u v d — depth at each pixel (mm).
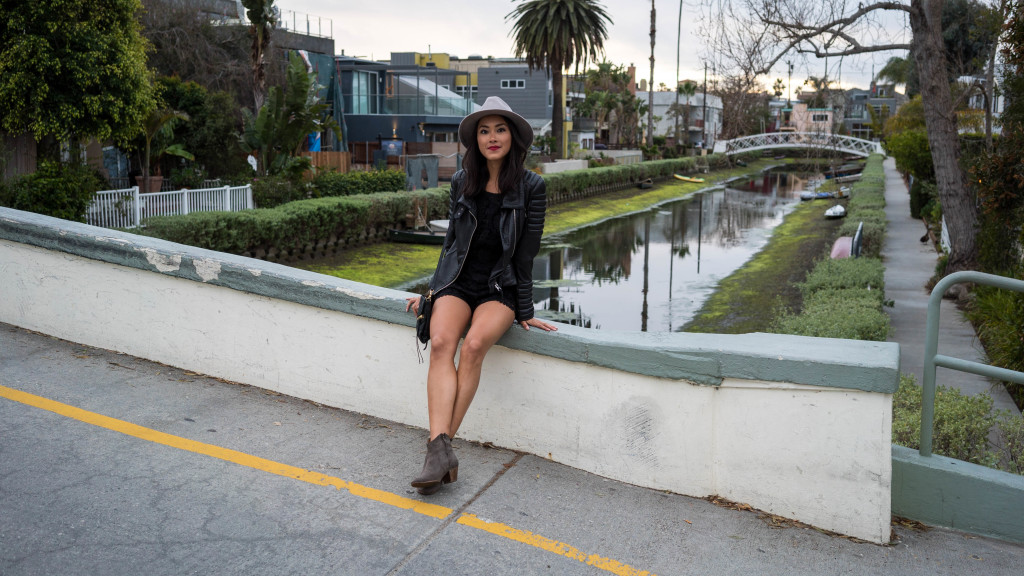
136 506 3168
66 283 5172
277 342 4531
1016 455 4477
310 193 24906
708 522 3377
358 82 40219
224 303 4656
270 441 3900
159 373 4738
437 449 3318
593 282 20656
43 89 14703
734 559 3102
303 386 4492
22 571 2670
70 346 5102
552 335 3725
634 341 3600
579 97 79438
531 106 56094
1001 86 12266
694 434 3551
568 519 3328
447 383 3393
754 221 36531
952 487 3434
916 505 3518
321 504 3303
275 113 24375
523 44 47750
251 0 24703
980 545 3342
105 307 5059
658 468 3637
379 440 4004
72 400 4207
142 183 21391
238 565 2812
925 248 20719
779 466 3420
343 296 4223
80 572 2695
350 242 23297
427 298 3578
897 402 5086
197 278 4668
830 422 3295
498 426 4016
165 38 30844
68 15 14969
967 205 13516
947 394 5250
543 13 45969
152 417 4078
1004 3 10844
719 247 27703
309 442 3924
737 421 3475
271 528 3084
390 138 40062
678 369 3471
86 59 15094
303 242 20938
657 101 97875
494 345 3906
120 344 5035
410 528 3158
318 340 4406
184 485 3377
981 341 9977
